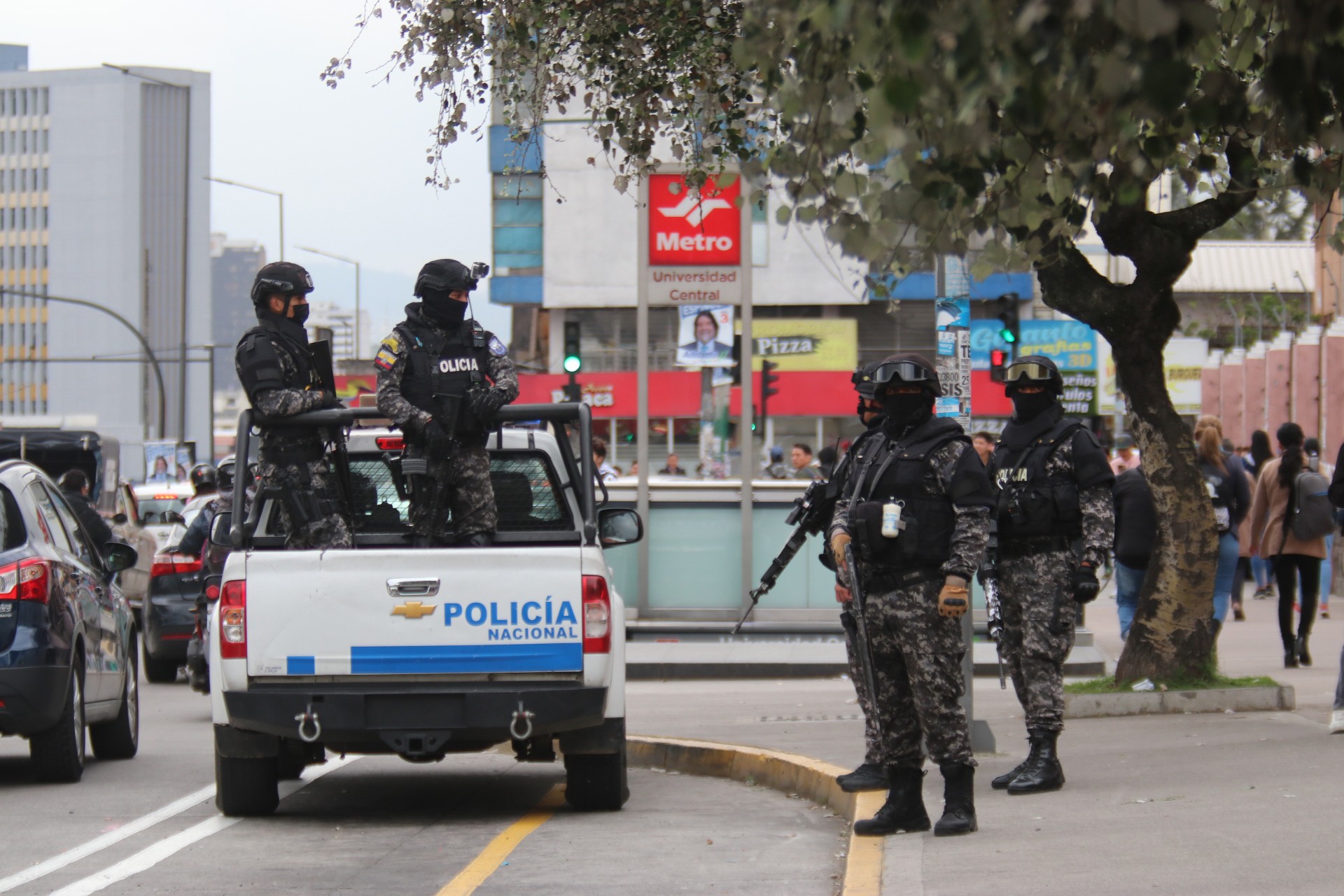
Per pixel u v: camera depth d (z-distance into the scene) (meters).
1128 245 21.19
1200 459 30.45
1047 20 6.84
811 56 8.72
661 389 96.50
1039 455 15.91
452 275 17.25
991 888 11.47
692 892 13.28
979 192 8.74
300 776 22.02
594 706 16.59
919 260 9.73
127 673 23.64
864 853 13.17
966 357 20.14
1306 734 18.77
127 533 45.47
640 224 39.09
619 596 18.09
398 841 16.09
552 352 98.81
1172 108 6.70
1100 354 91.81
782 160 9.35
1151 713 21.42
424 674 16.53
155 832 16.75
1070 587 15.84
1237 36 10.23
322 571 16.56
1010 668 16.41
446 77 20.25
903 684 13.95
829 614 38.59
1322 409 61.09
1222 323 111.56
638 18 20.83
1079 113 8.09
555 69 21.31
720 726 24.59
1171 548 22.00
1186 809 14.19
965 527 13.17
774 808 18.25
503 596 16.61
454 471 17.39
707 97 20.38
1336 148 8.03
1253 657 31.64
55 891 13.45
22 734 19.92
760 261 93.00
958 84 7.24
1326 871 11.28
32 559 19.91
